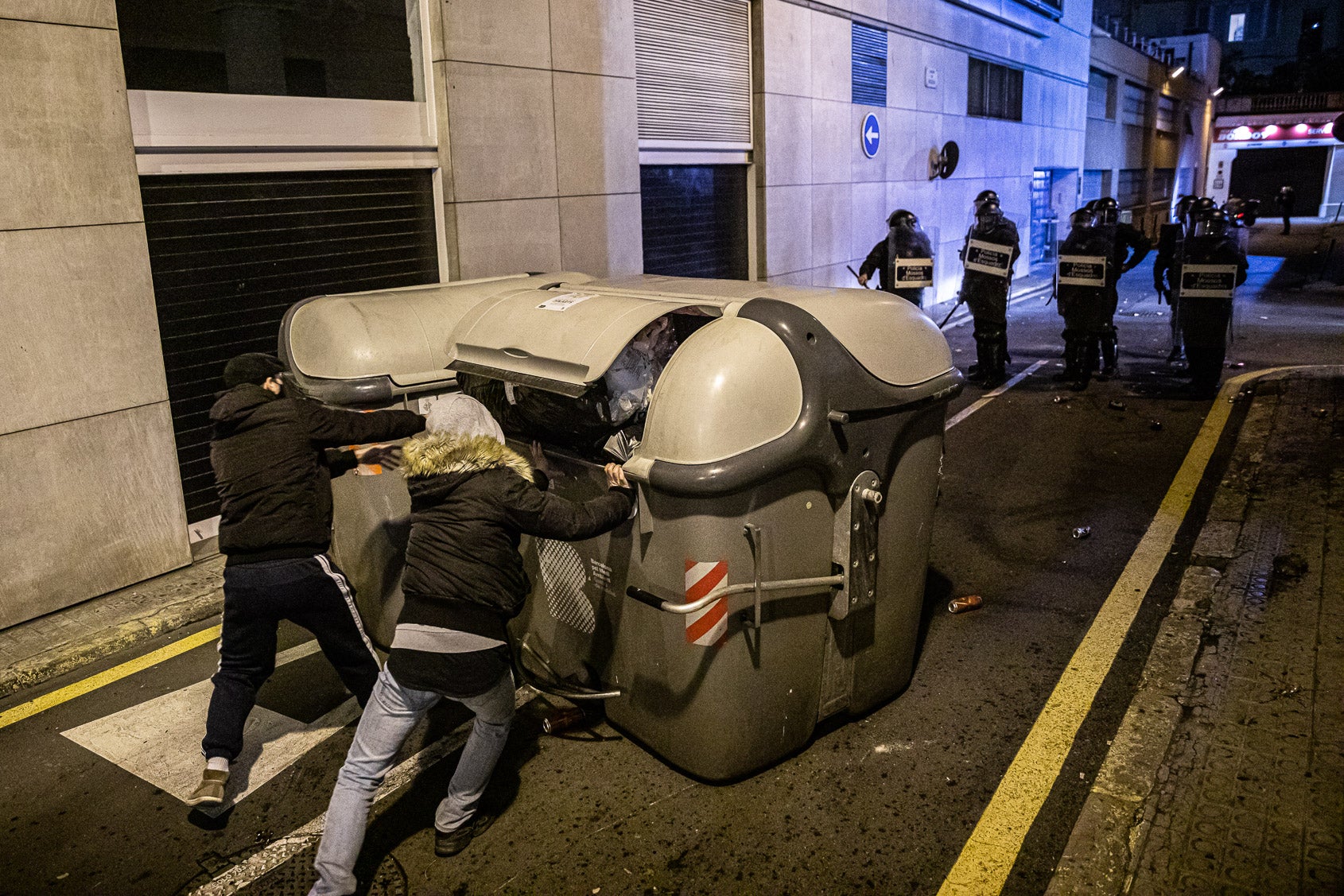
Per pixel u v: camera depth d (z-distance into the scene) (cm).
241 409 349
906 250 987
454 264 727
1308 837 306
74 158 493
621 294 387
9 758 393
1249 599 477
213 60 575
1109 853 307
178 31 555
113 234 514
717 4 1027
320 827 344
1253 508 602
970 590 523
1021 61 1875
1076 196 2352
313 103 629
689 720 345
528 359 362
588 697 370
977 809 339
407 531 427
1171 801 328
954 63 1576
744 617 330
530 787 360
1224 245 886
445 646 288
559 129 794
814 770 364
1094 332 959
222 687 352
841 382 333
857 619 374
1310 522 569
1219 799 328
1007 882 304
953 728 390
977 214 1005
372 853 327
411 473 300
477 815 337
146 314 534
